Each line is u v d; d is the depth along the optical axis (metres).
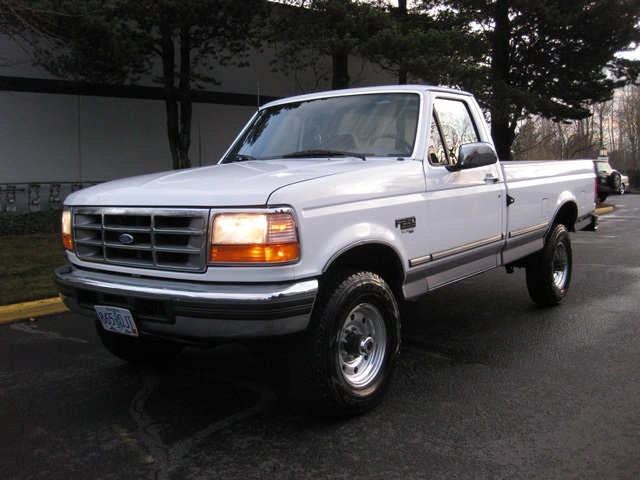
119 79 12.66
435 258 4.35
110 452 3.36
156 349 4.71
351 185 3.63
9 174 14.26
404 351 5.11
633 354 4.95
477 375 4.50
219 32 13.25
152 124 16.42
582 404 3.92
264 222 3.16
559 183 6.29
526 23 19.58
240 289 3.17
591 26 19.34
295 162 4.26
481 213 4.89
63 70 11.73
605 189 26.02
